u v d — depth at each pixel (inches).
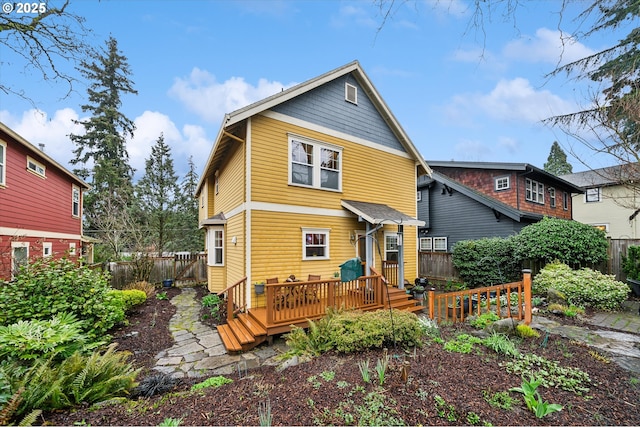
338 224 353.7
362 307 279.4
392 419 97.1
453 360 146.5
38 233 400.5
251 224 285.4
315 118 340.5
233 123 277.9
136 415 108.7
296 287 251.3
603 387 122.9
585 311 252.1
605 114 261.7
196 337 241.4
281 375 141.3
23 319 191.5
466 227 566.3
